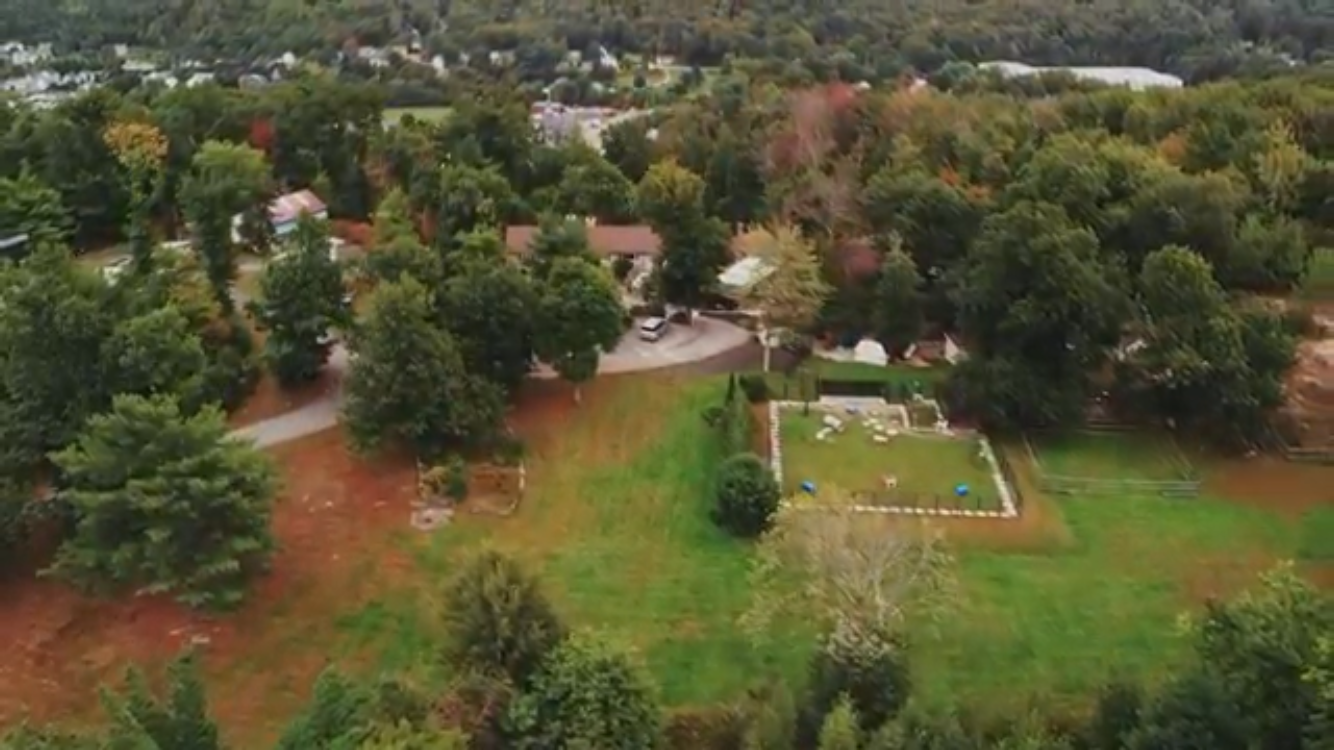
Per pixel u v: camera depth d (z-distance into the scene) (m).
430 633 48.56
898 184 78.62
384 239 77.00
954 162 90.50
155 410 47.38
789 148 96.44
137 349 52.72
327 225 73.94
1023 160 86.44
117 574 46.25
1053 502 60.00
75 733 39.75
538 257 71.31
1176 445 65.69
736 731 41.94
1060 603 51.66
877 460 63.09
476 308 65.69
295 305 66.25
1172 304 66.12
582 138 108.69
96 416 48.75
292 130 96.88
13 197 80.50
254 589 50.81
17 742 35.94
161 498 45.88
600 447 64.31
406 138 95.38
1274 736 35.88
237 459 48.09
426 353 59.41
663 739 40.00
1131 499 60.50
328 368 70.25
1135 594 52.47
